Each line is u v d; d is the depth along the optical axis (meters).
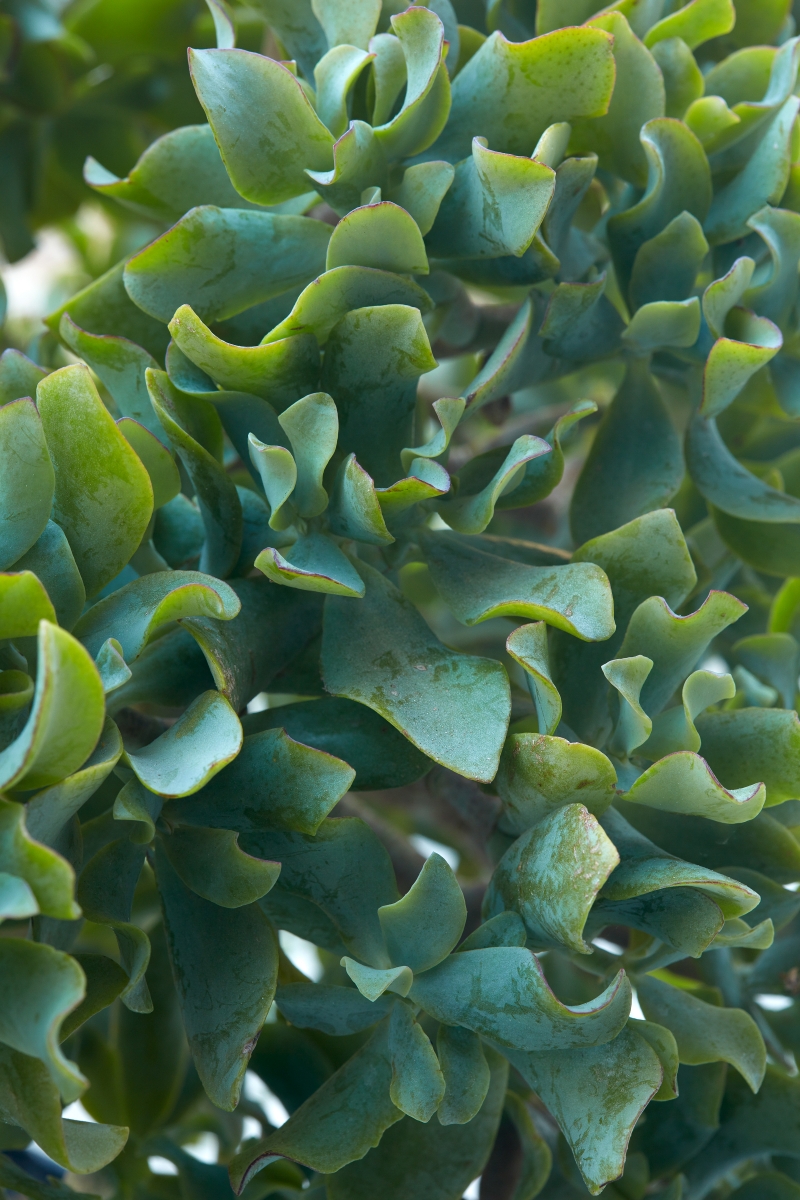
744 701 0.85
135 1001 0.71
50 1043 0.66
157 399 0.72
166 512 0.77
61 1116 0.68
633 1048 0.71
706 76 0.80
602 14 0.76
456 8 0.83
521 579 0.73
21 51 0.95
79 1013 0.70
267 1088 0.77
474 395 0.73
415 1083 0.70
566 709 0.74
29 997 0.67
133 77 1.00
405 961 0.71
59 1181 0.77
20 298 1.35
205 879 0.71
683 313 0.76
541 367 0.78
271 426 0.74
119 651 0.69
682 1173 0.78
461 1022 0.71
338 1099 0.72
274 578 0.71
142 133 1.04
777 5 0.84
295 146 0.74
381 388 0.73
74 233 1.19
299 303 0.72
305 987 0.73
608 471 0.78
